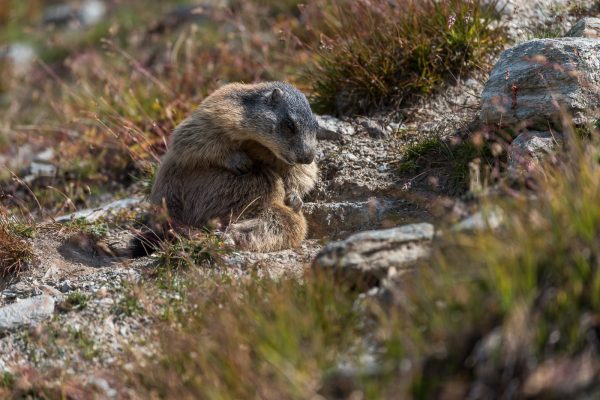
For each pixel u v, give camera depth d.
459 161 11.91
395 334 6.89
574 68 11.10
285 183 12.52
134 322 9.26
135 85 19.17
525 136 10.85
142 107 17.64
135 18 27.03
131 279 10.28
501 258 6.95
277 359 7.03
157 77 19.77
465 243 7.36
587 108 10.97
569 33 13.15
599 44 11.47
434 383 6.58
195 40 21.66
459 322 6.84
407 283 7.52
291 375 6.84
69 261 11.57
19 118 21.73
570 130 8.74
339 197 12.59
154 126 15.02
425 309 7.13
